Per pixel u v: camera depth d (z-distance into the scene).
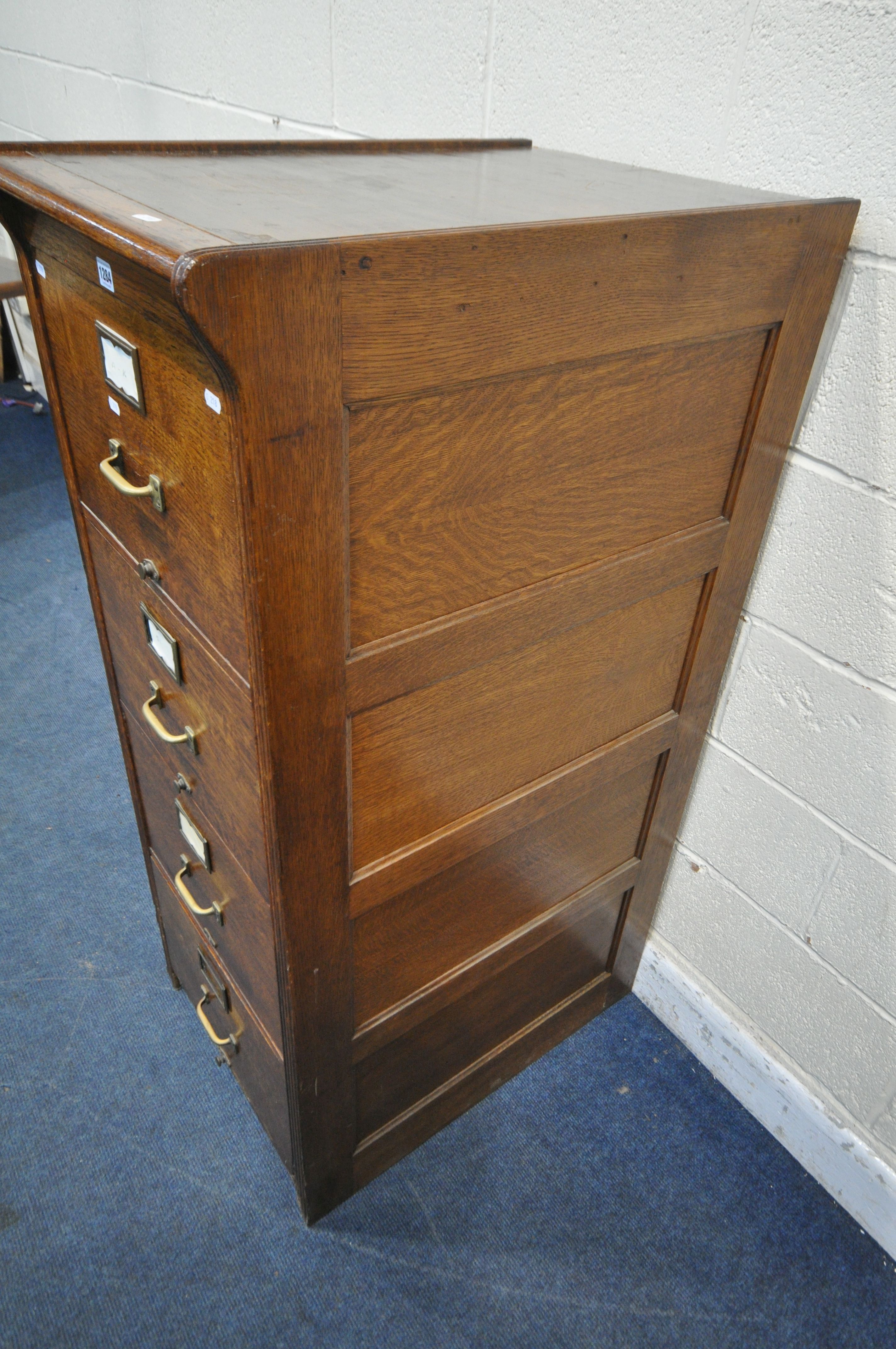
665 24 0.79
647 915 1.21
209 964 1.01
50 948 1.31
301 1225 1.01
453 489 0.59
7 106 2.30
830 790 0.93
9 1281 0.95
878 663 0.83
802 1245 1.03
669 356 0.66
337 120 1.22
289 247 0.42
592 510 0.70
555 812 0.91
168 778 0.90
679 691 0.95
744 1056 1.14
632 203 0.63
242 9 1.28
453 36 0.99
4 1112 1.10
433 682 0.67
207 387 0.49
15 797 1.55
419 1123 1.07
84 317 0.64
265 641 0.55
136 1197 1.03
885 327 0.73
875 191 0.70
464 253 0.49
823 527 0.83
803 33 0.70
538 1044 1.19
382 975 0.85
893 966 0.93
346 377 0.49
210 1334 0.92
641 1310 0.96
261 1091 0.99
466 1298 0.96
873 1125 1.01
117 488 0.62
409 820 0.75
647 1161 1.10
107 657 0.96
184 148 0.75
